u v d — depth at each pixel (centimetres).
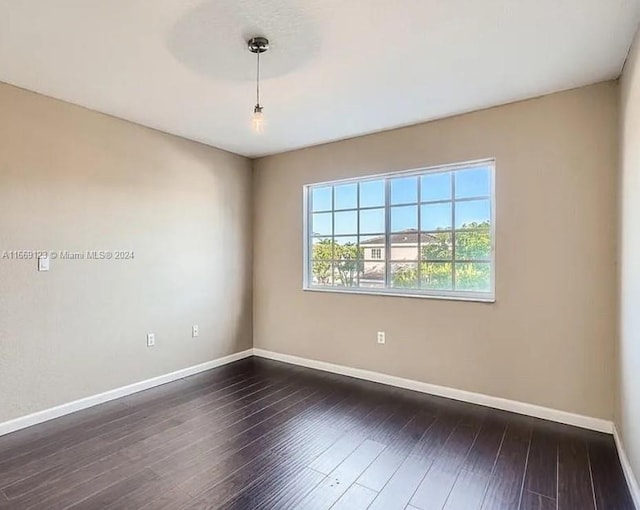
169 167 373
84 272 308
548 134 285
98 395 316
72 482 207
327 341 407
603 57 231
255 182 464
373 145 372
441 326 334
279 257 445
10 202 267
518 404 298
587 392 272
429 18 194
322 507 188
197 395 336
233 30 203
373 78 259
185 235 388
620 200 244
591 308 270
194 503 190
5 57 230
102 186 320
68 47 219
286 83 266
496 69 247
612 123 262
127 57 231
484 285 323
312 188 429
